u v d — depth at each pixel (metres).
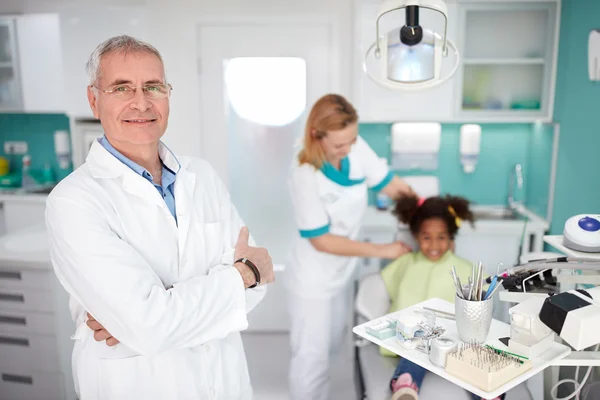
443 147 3.12
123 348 1.19
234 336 1.37
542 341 1.10
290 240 3.04
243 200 3.03
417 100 2.75
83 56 3.04
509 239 2.71
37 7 3.15
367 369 1.87
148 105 1.13
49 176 3.61
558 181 2.61
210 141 2.98
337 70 2.90
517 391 1.60
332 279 2.16
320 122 1.90
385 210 2.99
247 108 2.93
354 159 2.18
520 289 1.25
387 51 1.36
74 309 1.29
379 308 2.10
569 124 2.48
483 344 1.14
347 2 2.84
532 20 2.71
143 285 1.06
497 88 2.79
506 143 3.11
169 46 2.91
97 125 3.25
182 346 1.12
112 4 2.96
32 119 3.61
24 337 2.19
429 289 2.00
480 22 2.72
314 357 2.21
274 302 3.03
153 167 1.27
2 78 3.31
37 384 2.21
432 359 1.11
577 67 2.40
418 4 1.28
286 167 2.98
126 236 1.17
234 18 2.85
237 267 1.23
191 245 1.26
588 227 1.29
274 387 2.49
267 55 2.89
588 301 1.07
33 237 2.44
